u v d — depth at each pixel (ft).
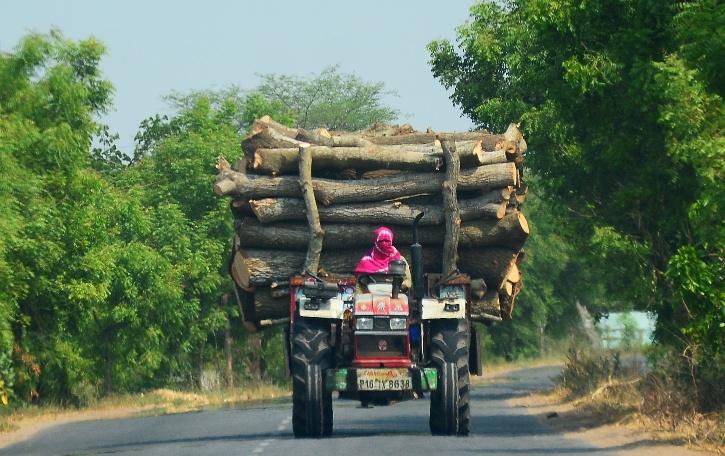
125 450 184.96
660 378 229.86
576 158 279.49
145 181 508.53
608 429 201.98
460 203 190.90
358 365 178.40
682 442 168.66
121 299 431.84
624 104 197.88
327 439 177.68
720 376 202.49
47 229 362.53
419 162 190.29
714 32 150.61
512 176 188.85
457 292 181.88
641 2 187.73
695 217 167.32
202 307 481.05
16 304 347.77
